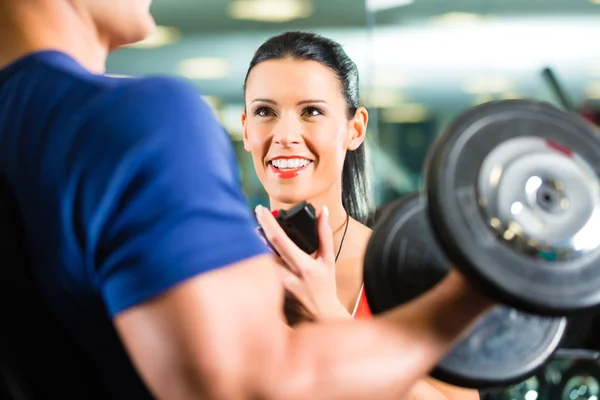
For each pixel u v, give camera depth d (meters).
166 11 6.00
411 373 0.80
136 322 0.77
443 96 5.90
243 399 0.76
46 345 0.87
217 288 0.77
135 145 0.78
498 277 0.76
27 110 0.87
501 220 0.78
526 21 5.87
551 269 0.78
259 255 0.80
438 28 5.89
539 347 0.92
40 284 0.85
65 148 0.82
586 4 5.79
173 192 0.78
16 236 0.86
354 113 1.95
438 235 0.78
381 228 1.02
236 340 0.77
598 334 2.03
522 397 2.57
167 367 0.76
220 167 0.81
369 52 5.90
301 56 1.88
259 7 5.98
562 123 0.85
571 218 0.79
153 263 0.77
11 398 0.88
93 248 0.80
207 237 0.77
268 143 1.89
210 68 6.02
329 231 1.46
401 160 5.69
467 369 0.89
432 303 0.83
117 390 0.86
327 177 1.90
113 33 0.97
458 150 0.80
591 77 5.87
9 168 0.87
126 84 0.83
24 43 0.92
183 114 0.81
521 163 0.80
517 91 5.88
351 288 1.83
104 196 0.79
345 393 0.77
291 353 0.78
